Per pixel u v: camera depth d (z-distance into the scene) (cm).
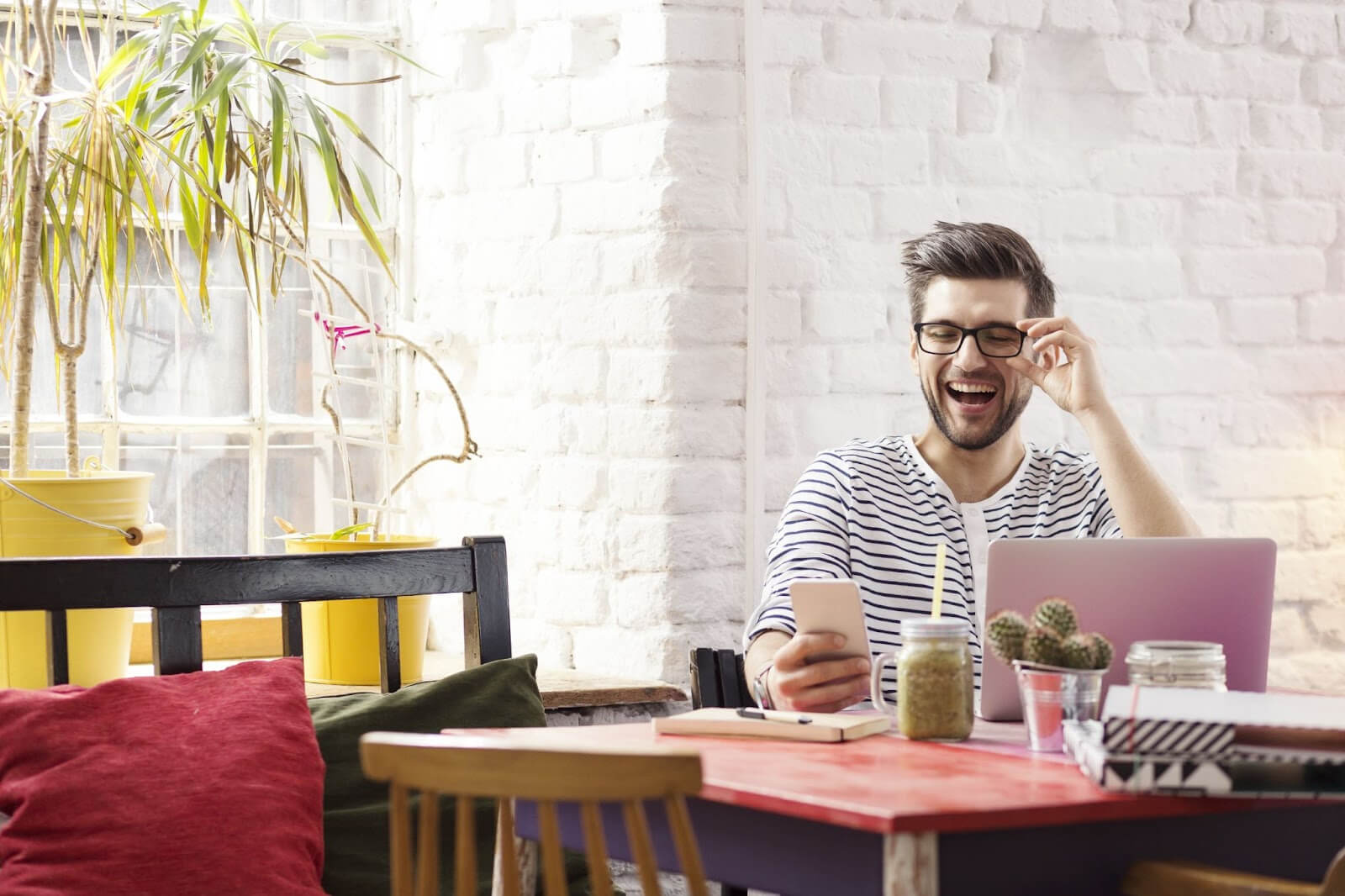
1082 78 286
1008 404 217
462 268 287
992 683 166
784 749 146
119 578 206
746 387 257
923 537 216
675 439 254
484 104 281
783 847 126
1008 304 216
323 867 194
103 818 182
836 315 263
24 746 189
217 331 291
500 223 278
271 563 214
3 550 232
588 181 264
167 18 260
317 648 257
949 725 151
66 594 203
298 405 297
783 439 260
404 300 300
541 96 270
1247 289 296
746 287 257
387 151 301
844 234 263
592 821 113
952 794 121
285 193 271
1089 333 285
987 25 275
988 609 162
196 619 210
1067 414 282
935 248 219
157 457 287
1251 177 297
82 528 234
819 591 169
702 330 254
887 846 113
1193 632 164
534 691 222
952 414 218
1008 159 277
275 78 262
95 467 267
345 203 289
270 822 187
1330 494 302
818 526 213
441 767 117
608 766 111
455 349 287
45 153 239
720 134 254
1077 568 161
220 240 263
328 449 298
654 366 254
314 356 298
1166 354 290
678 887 245
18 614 232
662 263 253
